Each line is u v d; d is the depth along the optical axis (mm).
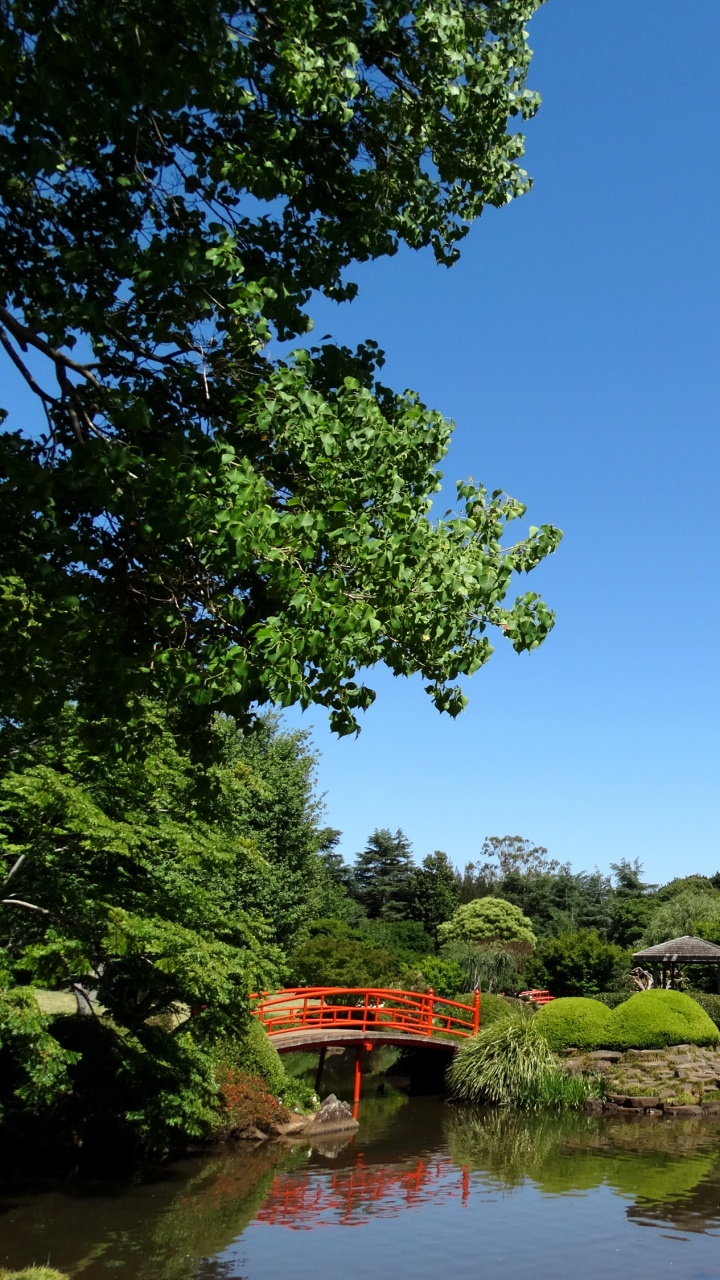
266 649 4918
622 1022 24828
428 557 5562
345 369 6438
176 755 13281
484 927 50281
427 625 5586
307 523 5113
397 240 6730
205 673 5230
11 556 5578
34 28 4863
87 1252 10453
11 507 5551
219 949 14000
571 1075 23453
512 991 37750
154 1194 13305
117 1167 14836
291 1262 10438
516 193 6938
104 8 4770
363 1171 15273
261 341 5777
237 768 16562
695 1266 10555
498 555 5961
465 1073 23422
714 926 35469
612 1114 21594
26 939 12414
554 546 5992
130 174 5965
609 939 56250
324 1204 13148
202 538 5016
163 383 6191
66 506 6035
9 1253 10258
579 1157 16562
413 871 56125
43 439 5934
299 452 5457
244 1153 16453
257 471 5840
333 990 24297
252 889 26281
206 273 5281
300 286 6188
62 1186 13531
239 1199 13250
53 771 11461
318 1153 16672
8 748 11594
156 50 4957
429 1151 16984
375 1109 22297
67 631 5234
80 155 5910
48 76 4910
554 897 60844
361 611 5055
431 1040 24594
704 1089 22609
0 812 12109
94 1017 15883
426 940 47562
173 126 5996
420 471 6156
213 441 5598
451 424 6164
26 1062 11078
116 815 12781
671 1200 13531
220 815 14359
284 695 5016
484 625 5828
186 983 13492
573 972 35031
